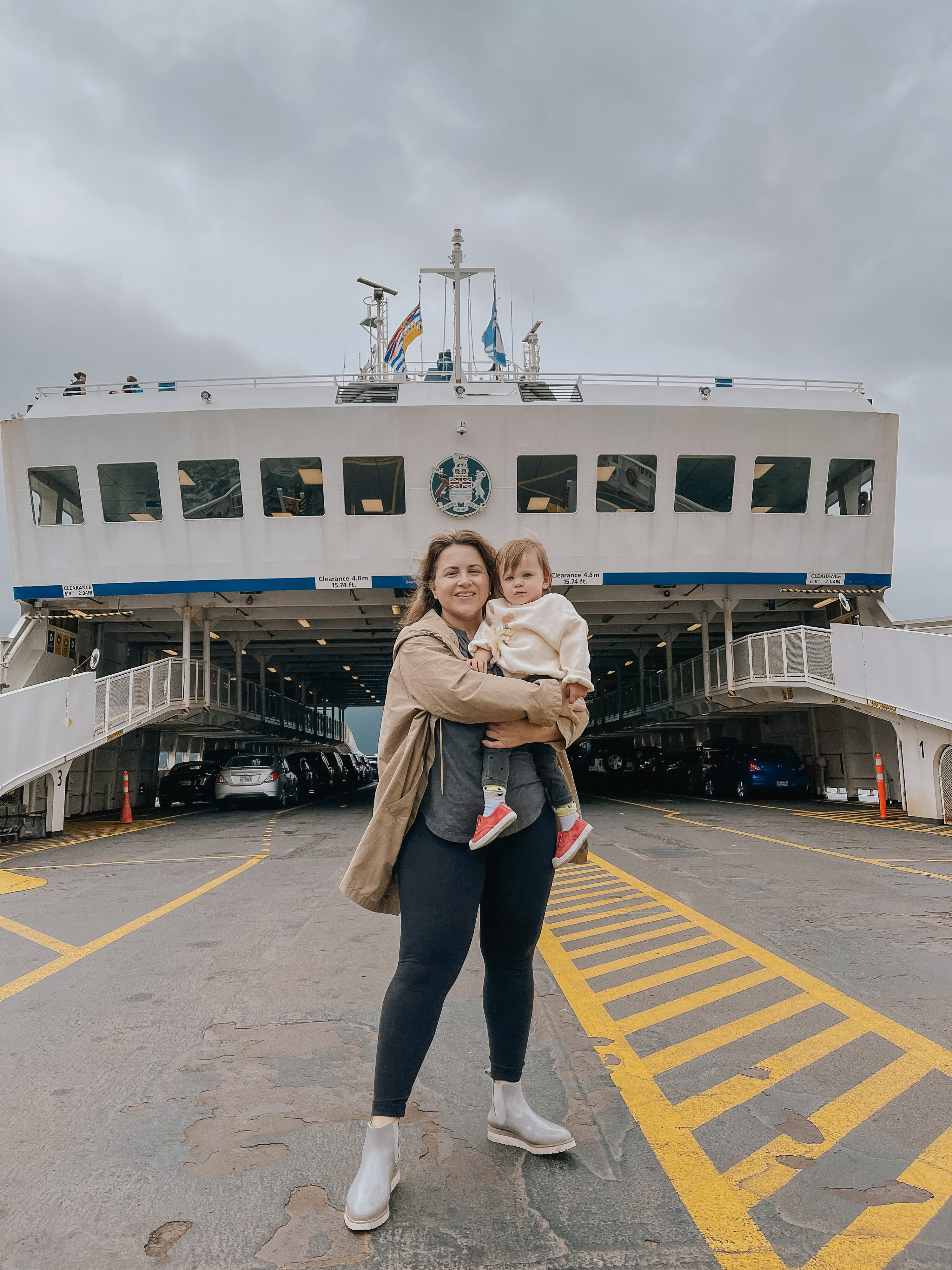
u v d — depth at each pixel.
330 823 16.83
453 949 2.21
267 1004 4.25
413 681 2.26
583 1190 2.33
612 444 18.31
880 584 19.61
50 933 6.17
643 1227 2.13
